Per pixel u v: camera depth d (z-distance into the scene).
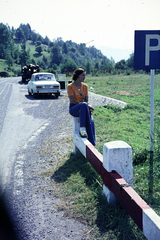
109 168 2.65
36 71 29.05
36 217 2.68
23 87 22.88
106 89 17.45
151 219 1.85
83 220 2.59
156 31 3.89
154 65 3.98
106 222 2.50
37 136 6.14
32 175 3.80
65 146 5.22
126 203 2.26
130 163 2.69
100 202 2.83
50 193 3.19
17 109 10.29
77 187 3.24
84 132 4.04
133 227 2.37
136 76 33.47
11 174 3.89
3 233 2.40
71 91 4.37
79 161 4.12
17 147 5.32
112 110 9.31
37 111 9.73
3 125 7.50
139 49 3.92
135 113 8.52
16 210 2.83
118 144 2.72
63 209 2.81
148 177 3.37
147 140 5.34
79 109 4.14
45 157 4.60
